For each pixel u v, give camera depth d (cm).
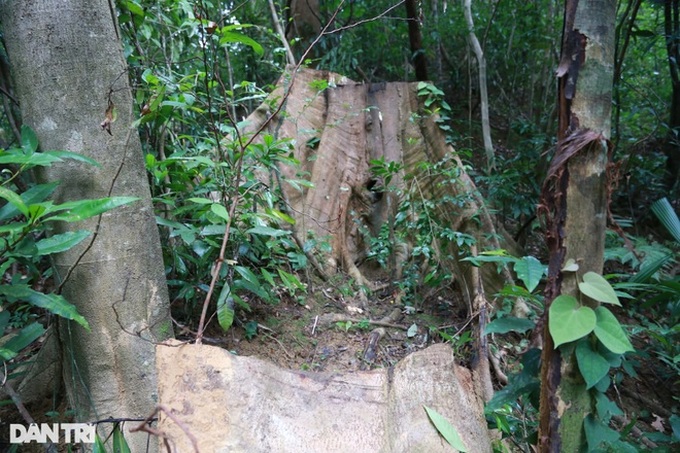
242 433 155
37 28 187
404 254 397
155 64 310
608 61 150
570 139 153
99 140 197
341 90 440
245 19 559
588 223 155
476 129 663
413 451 162
